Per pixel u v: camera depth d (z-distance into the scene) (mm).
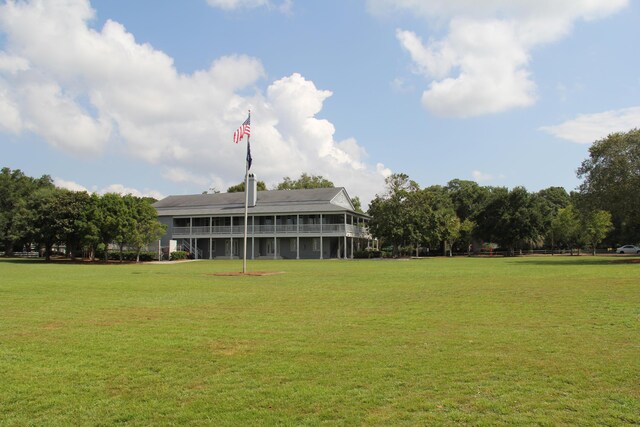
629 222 46125
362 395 6125
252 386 6555
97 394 6340
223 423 5352
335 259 58875
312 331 10211
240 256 66750
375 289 18797
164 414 5641
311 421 5355
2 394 6367
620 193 40781
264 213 63688
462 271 29219
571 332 9758
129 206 53625
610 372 6926
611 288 17797
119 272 32219
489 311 12664
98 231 51750
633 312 12086
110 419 5516
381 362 7629
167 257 59125
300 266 39281
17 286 21141
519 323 10875
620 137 41812
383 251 66125
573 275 24469
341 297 16281
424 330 10195
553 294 16172
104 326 11023
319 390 6328
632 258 48688
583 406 5648
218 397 6156
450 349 8445
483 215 78250
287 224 65250
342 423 5289
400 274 27281
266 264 44719
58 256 74000
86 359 8047
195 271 32938
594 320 11070
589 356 7836
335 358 7918
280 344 8984
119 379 6953
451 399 5941
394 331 10125
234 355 8195
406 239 61281
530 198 74500
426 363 7539
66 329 10688
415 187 61531
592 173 43188
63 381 6891
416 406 5723
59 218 56281
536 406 5672
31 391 6484
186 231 66312
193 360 7910
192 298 16344
